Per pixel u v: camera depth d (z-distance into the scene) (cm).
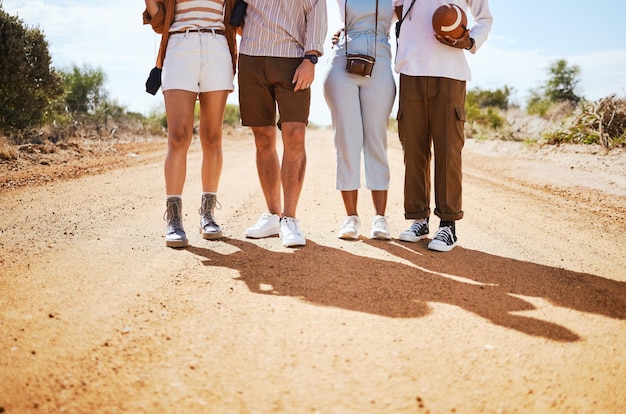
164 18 420
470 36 414
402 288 321
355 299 300
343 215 567
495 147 1688
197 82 417
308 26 416
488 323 270
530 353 237
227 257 383
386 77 443
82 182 756
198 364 218
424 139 436
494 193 779
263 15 421
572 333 261
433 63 413
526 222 560
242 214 563
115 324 256
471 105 2742
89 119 1797
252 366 217
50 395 192
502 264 387
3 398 189
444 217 423
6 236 423
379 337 248
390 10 444
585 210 643
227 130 3109
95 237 433
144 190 703
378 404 191
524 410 191
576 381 213
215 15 421
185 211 571
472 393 201
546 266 385
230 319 267
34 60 1236
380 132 446
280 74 421
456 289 323
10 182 709
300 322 264
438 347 240
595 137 1300
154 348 232
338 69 441
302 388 200
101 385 200
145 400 190
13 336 239
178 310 277
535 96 3275
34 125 1284
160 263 363
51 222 482
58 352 225
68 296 293
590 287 338
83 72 2038
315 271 350
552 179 938
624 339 256
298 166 427
